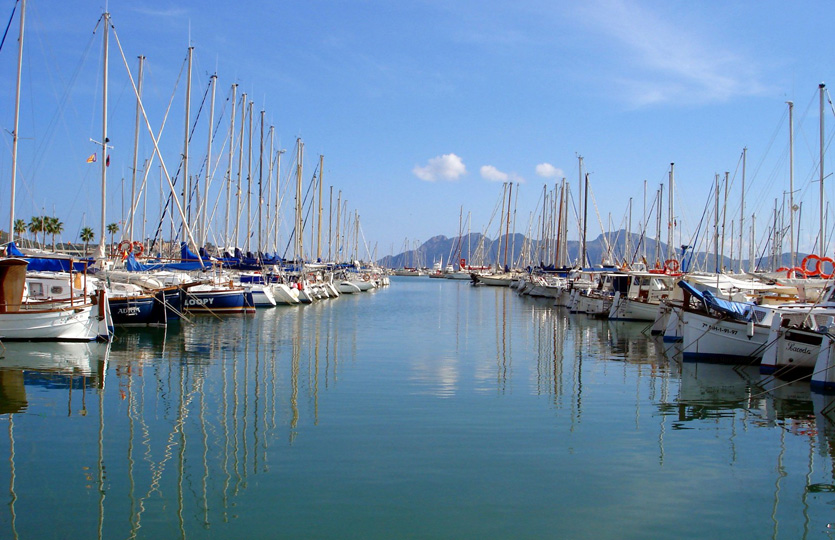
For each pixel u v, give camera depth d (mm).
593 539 10078
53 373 22391
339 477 12453
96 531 10109
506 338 35812
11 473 12492
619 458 13883
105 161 36281
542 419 17016
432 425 16188
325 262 84250
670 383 22281
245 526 10328
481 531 10258
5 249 31625
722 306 26703
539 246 108438
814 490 12219
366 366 24969
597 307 50000
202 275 48719
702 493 12016
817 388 20859
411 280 191875
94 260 36406
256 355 27359
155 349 28516
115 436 14922
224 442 14555
